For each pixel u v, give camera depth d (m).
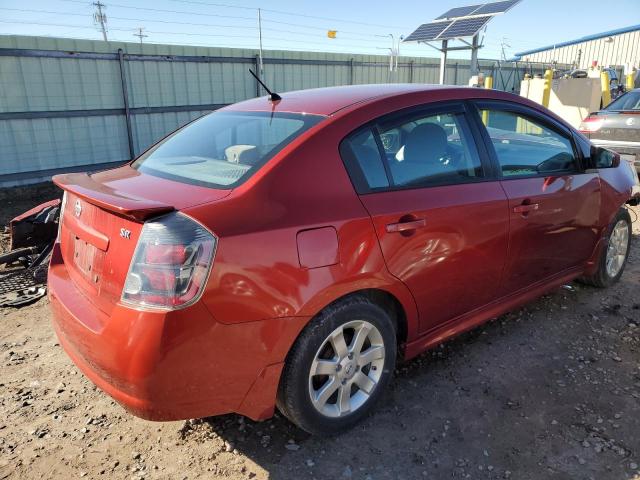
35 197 9.21
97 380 2.15
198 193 2.20
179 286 1.91
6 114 9.20
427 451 2.44
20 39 9.14
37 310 4.14
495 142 3.09
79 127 10.16
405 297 2.59
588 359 3.21
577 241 3.67
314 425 2.41
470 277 2.89
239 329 2.04
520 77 20.30
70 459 2.42
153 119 11.23
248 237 2.03
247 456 2.43
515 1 11.46
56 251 2.79
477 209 2.82
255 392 2.18
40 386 3.02
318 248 2.20
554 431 2.56
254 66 12.59
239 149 2.53
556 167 3.46
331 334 2.33
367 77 15.16
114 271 2.07
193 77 11.63
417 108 2.77
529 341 3.43
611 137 8.18
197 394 2.04
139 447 2.50
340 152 2.42
